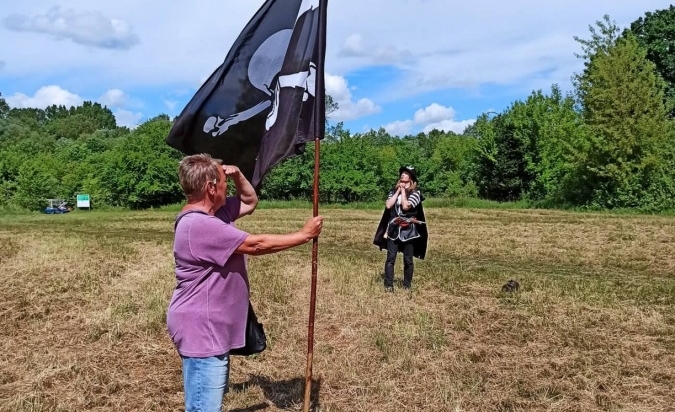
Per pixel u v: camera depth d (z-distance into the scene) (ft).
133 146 164.66
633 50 116.88
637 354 21.39
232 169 13.47
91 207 167.43
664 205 106.63
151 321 24.89
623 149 113.70
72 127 474.49
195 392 12.01
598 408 16.89
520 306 28.27
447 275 36.81
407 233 31.55
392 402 17.17
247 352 13.32
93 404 17.02
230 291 12.15
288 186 166.20
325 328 24.70
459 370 19.65
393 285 32.35
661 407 16.90
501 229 70.79
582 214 101.60
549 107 156.76
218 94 14.33
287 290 31.78
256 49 14.53
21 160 189.67
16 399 17.03
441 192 184.55
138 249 49.01
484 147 163.63
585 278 37.60
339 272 36.68
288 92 14.67
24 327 24.81
